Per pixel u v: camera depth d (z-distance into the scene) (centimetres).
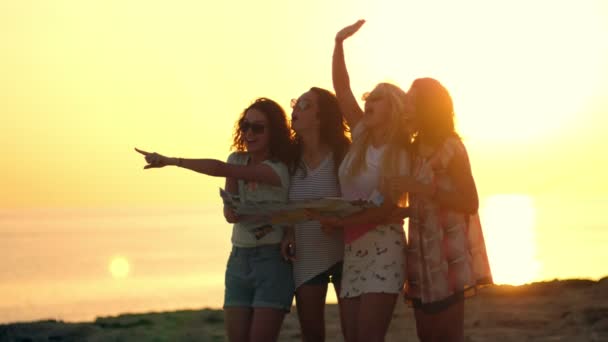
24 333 1016
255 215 668
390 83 658
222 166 681
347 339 687
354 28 722
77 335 1012
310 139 714
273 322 694
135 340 970
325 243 702
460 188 627
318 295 707
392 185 615
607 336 884
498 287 1209
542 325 972
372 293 646
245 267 705
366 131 670
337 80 727
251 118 709
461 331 632
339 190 712
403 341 927
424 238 628
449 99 635
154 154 665
